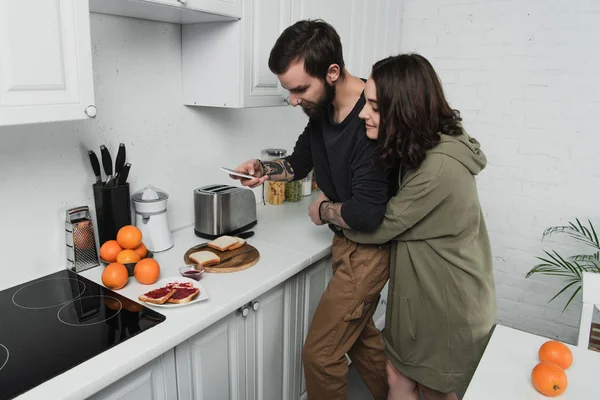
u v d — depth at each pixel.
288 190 2.29
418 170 1.26
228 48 1.57
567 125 2.31
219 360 1.37
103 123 1.49
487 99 2.50
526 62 2.36
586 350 1.08
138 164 1.64
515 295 2.60
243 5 1.50
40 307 1.21
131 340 1.07
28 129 1.29
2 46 0.91
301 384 1.87
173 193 1.79
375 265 1.50
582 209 2.35
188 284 1.32
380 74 1.23
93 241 1.46
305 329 1.81
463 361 1.41
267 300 1.53
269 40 1.65
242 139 2.07
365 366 1.79
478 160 1.28
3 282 1.31
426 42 2.62
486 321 1.41
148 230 1.57
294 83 1.32
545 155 2.39
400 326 1.47
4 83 0.93
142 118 1.61
